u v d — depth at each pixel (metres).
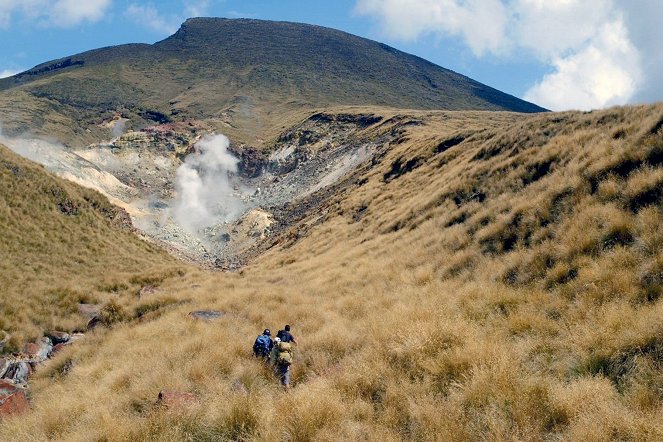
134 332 14.13
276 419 6.04
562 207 12.97
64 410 8.11
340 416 6.05
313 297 16.08
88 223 32.47
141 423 6.34
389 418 5.88
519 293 9.88
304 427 5.73
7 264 21.39
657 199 10.35
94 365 11.32
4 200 26.70
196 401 7.01
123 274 25.70
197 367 8.83
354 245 28.25
